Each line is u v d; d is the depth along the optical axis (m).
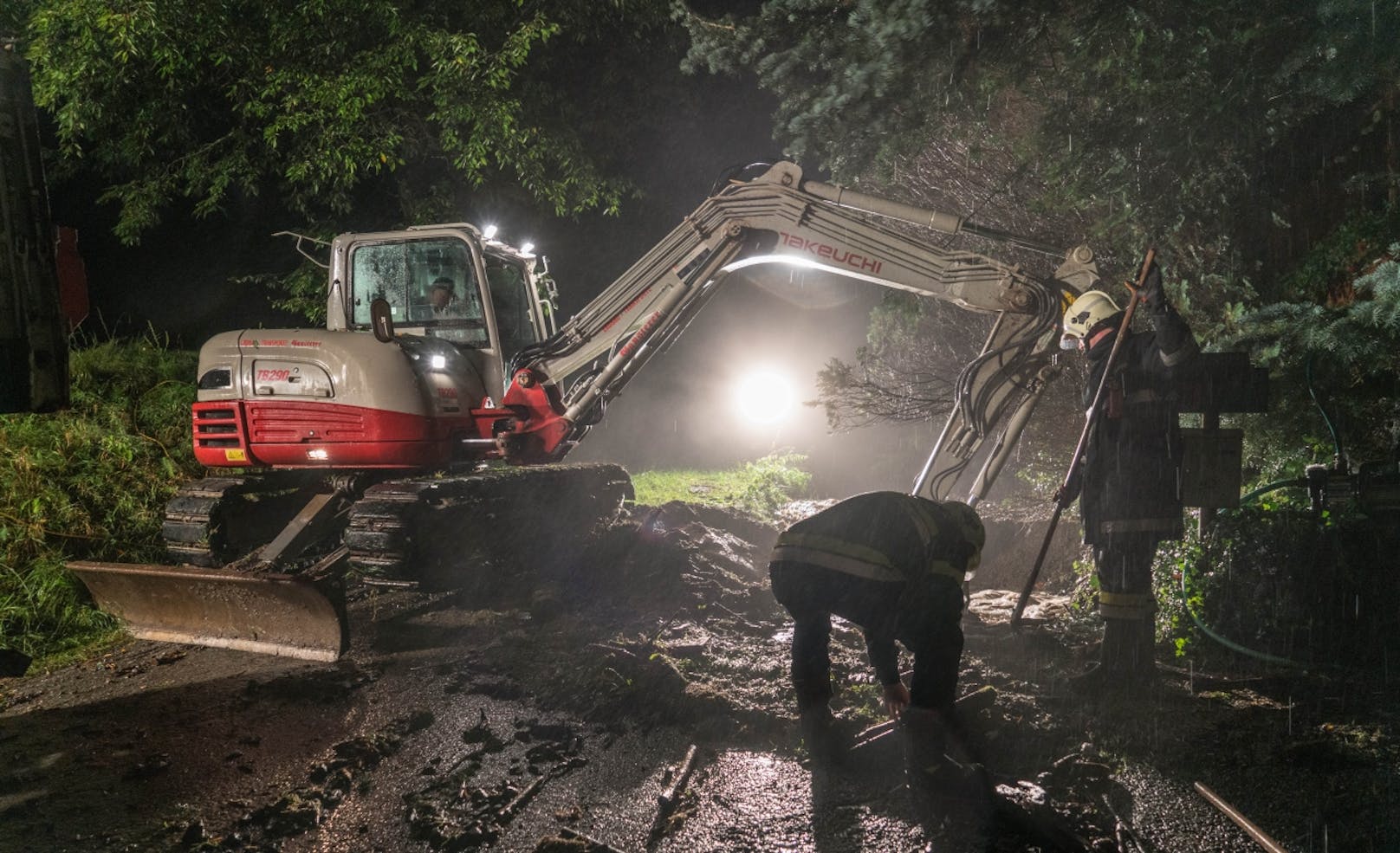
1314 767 3.95
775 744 4.32
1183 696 4.71
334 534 7.77
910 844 3.46
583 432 7.00
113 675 5.50
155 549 7.71
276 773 4.12
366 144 12.43
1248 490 6.28
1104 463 4.79
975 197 7.58
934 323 8.41
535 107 13.58
